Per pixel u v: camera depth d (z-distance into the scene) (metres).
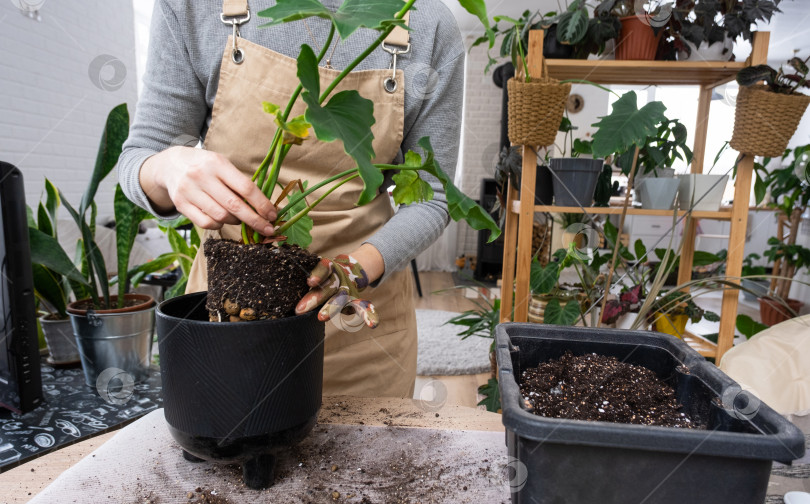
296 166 0.76
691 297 1.47
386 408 0.74
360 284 0.60
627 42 1.48
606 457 0.37
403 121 0.77
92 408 0.95
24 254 0.89
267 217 0.49
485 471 0.57
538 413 0.49
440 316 3.26
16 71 2.11
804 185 2.47
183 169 0.51
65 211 2.28
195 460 0.57
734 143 1.38
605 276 1.67
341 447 0.62
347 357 0.87
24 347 0.90
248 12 0.69
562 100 1.38
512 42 1.60
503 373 0.47
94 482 0.53
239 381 0.45
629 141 1.05
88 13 2.51
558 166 1.56
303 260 0.47
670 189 1.48
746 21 1.33
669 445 0.35
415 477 0.56
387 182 0.84
